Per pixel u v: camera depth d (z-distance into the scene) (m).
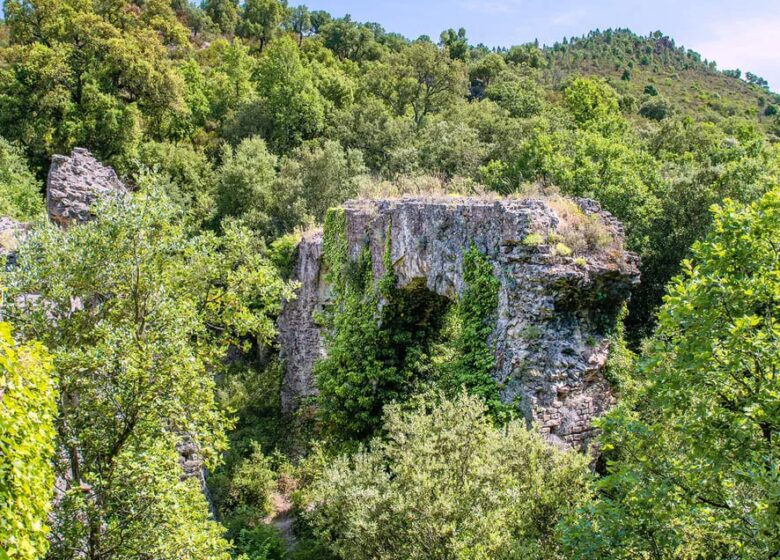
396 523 8.53
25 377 4.96
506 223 11.88
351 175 35.44
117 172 34.62
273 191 34.53
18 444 4.68
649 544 6.72
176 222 10.22
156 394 7.70
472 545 7.69
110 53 36.12
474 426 9.31
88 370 7.78
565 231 12.03
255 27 89.75
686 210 23.00
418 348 16.20
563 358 11.41
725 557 6.89
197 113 46.81
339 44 81.06
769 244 6.84
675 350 6.95
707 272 6.98
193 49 74.00
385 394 15.70
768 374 6.43
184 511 7.85
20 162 31.39
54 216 15.96
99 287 8.70
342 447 15.62
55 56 34.22
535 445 8.87
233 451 18.75
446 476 8.55
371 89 50.06
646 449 7.23
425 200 15.41
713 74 134.75
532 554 7.29
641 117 70.81
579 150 25.52
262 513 16.38
